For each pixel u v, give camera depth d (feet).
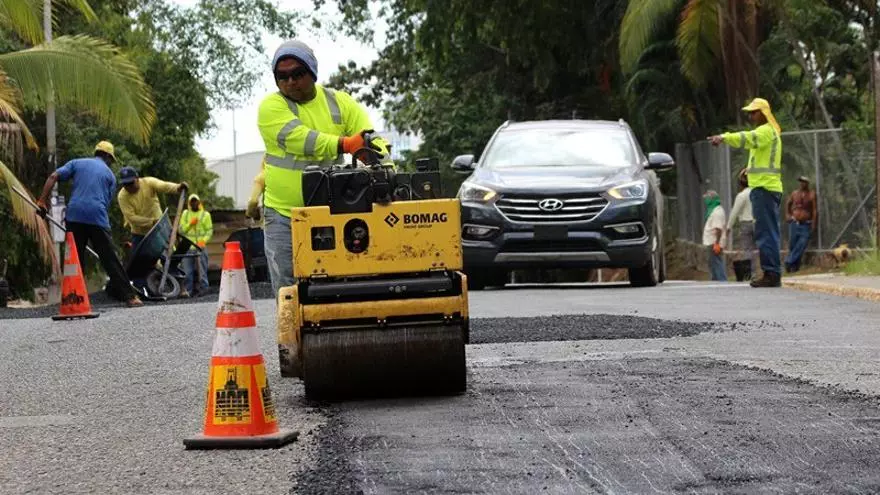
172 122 140.05
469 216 57.62
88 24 123.85
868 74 111.65
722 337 35.68
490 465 19.71
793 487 17.97
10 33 109.09
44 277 118.42
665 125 111.86
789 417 23.06
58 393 29.73
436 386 26.30
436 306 25.86
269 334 41.11
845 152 88.79
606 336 36.04
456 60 131.13
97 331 45.06
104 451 22.30
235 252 22.61
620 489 18.06
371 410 25.17
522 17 120.16
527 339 35.60
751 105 57.31
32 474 20.58
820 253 88.89
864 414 23.25
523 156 61.11
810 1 102.58
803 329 37.81
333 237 25.82
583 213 56.90
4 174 74.28
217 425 22.25
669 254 120.98
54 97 82.48
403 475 19.17
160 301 66.49
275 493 18.57
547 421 23.20
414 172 26.32
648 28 99.81
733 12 97.76
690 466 19.34
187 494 18.83
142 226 68.39
